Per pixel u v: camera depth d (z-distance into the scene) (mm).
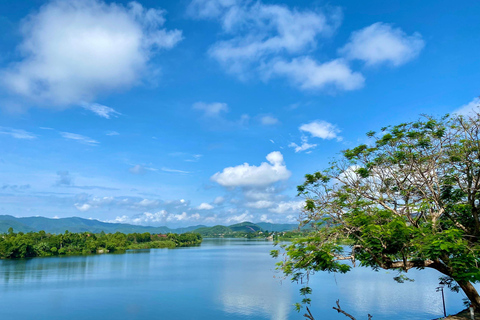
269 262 111938
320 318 40594
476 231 18422
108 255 146000
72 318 43406
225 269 92625
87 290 61875
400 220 15742
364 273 76812
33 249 137375
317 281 66562
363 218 16891
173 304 50312
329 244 16672
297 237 18484
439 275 71062
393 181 20422
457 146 19266
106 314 45031
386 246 15812
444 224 20359
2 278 77312
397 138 19344
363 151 19750
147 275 80875
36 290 62125
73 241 160875
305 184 19641
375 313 41656
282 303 50031
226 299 53188
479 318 18094
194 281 71500
